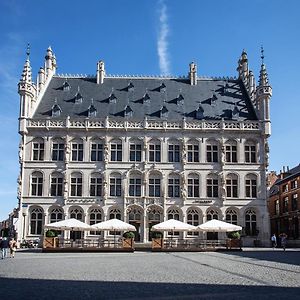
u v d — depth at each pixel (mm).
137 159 60188
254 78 65688
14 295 15180
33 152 59969
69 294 15352
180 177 59812
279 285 17312
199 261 31609
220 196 59562
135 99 64438
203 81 68250
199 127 60781
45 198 58719
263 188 59875
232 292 15508
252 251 47781
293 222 67500
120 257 37500
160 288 16719
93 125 60219
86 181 59281
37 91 63250
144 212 58688
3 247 36875
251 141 61156
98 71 67062
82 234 58375
